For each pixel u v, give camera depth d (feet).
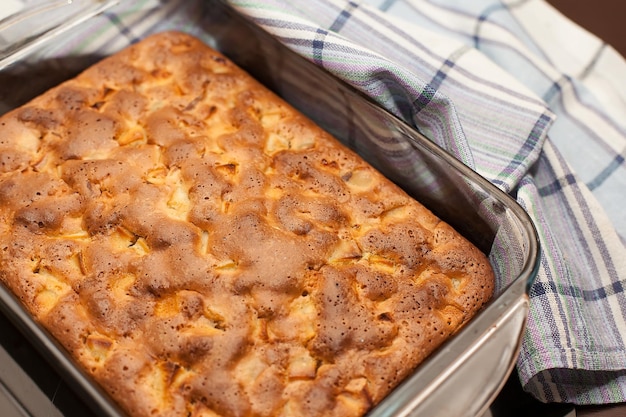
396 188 2.14
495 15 2.49
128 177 2.08
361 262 2.02
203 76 2.29
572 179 2.28
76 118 2.18
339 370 1.88
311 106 2.36
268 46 2.32
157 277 1.95
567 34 2.54
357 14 2.38
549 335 2.06
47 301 1.97
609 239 2.24
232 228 2.00
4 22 2.27
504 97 2.29
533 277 1.90
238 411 1.83
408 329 1.94
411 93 2.19
